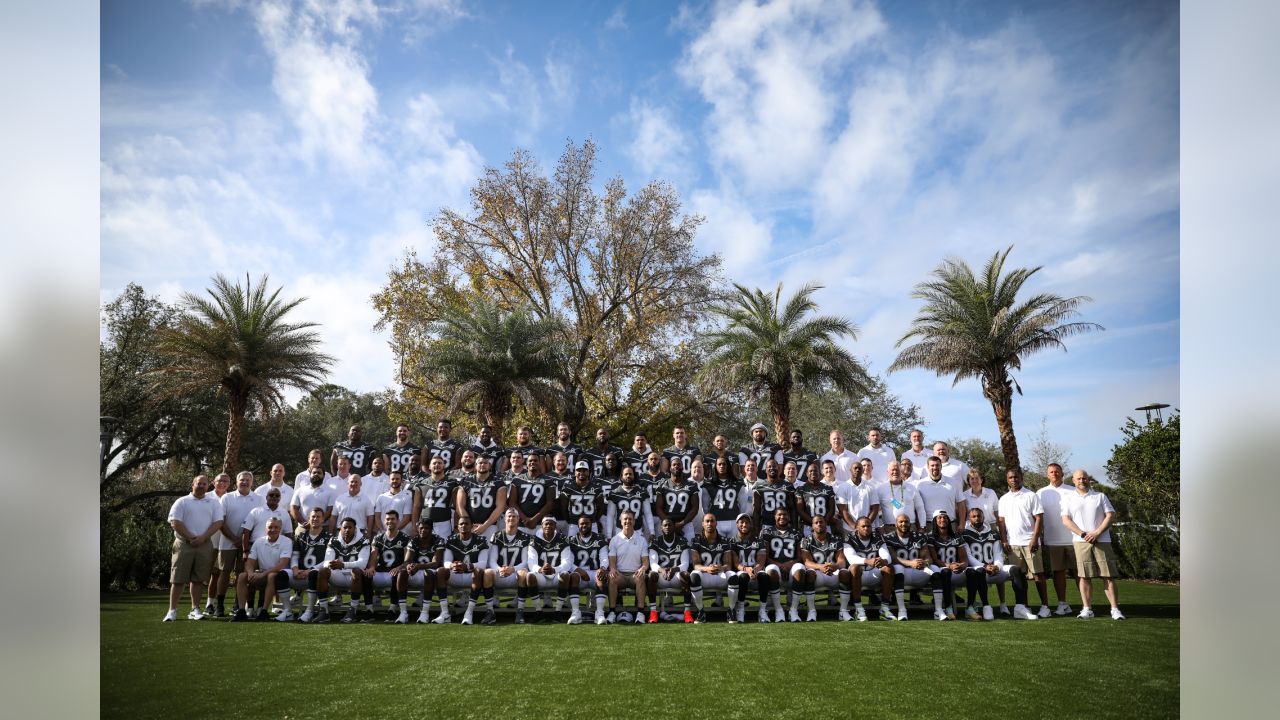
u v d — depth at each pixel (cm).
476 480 855
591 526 794
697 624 733
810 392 1844
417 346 2286
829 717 385
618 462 977
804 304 1761
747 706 404
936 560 796
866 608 834
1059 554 788
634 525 841
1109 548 745
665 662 518
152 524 1376
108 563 1155
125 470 2422
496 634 661
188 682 470
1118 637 621
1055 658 530
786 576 782
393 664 518
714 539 791
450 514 855
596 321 2458
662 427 2392
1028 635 634
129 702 427
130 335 2352
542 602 809
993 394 1702
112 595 1075
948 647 575
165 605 919
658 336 2473
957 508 870
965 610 788
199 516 786
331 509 888
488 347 1692
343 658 541
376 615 820
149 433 2467
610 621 757
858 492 850
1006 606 835
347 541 788
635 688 443
